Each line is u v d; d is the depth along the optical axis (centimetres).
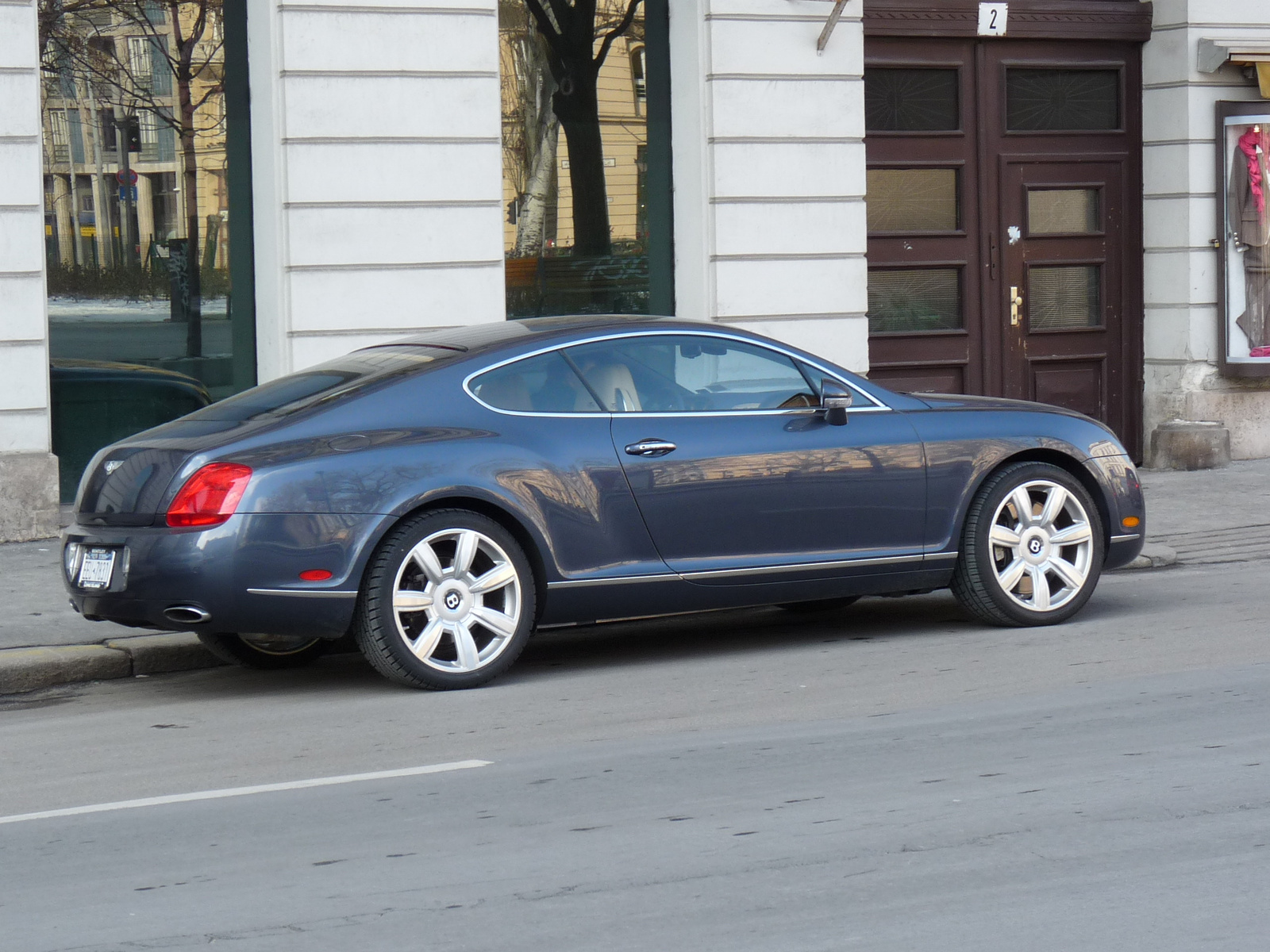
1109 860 933
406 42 2427
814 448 1570
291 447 1412
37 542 2255
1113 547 1716
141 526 1411
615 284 2695
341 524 1405
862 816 1031
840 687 1433
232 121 2467
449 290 2478
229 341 2492
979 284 2855
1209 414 2925
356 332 2438
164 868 973
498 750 1241
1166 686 1379
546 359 1517
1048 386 2920
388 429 1445
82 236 2405
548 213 2653
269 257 2430
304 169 2395
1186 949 800
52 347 2400
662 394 1548
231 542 1377
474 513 1458
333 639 1667
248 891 923
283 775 1191
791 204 2655
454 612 1460
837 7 2591
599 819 1044
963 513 1636
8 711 1491
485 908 882
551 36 2631
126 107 2430
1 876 969
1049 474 1673
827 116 2666
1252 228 2891
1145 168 2945
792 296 2669
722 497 1535
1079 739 1207
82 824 1076
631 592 1510
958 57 2812
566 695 1441
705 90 2608
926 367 2830
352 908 888
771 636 1719
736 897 888
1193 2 2862
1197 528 2320
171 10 2438
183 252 2467
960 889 892
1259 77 2878
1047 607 1677
